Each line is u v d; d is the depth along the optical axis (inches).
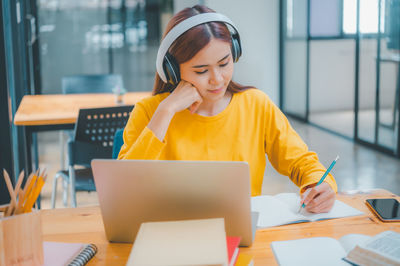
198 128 53.3
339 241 38.6
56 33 255.9
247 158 54.5
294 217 43.2
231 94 55.4
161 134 46.5
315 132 214.1
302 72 237.8
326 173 47.3
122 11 261.4
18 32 125.8
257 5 256.4
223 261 28.6
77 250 37.3
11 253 32.4
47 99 127.7
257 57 262.1
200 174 35.0
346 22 197.6
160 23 265.6
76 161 95.9
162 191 36.2
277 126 55.4
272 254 36.9
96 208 48.8
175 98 47.4
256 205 46.2
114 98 128.4
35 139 143.5
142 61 268.4
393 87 165.2
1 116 87.4
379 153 173.8
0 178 88.6
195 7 47.1
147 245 31.2
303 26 233.5
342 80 225.1
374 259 33.2
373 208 45.4
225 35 45.4
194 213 36.7
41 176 34.5
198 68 46.1
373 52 176.6
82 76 151.5
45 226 43.9
